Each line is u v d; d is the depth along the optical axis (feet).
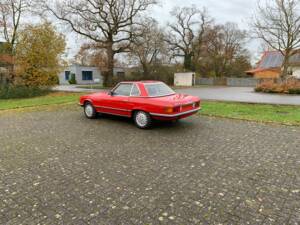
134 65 112.37
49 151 15.98
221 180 11.28
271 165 13.01
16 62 55.98
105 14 83.10
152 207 9.07
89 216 8.58
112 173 12.28
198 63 144.77
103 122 25.29
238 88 94.68
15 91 55.06
